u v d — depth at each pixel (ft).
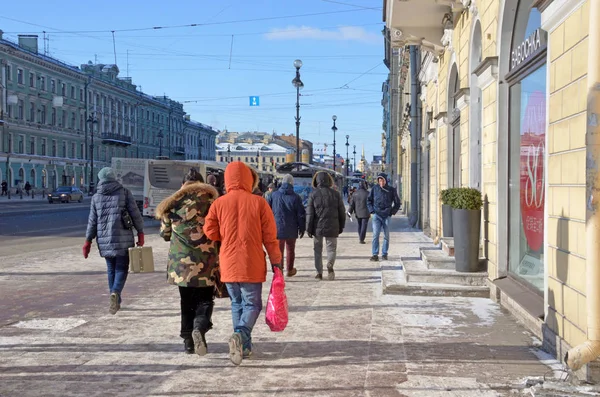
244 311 17.70
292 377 16.28
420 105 75.15
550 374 16.20
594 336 14.51
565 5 16.38
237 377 16.35
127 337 20.77
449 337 20.39
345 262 42.01
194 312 18.67
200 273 18.06
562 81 17.15
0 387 15.58
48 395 14.98
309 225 33.68
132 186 103.55
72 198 184.75
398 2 40.63
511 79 24.97
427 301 26.86
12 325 22.58
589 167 14.49
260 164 457.68
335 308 25.52
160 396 14.89
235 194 17.88
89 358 18.22
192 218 18.37
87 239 24.85
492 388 15.19
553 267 18.03
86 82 259.80
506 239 26.14
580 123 15.79
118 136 282.36
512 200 25.49
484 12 29.35
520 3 24.36
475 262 29.19
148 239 65.41
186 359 18.11
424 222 67.05
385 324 22.41
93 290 30.42
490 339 20.07
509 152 25.90
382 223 42.14
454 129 42.73
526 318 21.56
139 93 311.68
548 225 18.52
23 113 218.59
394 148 152.76
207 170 97.66
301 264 41.11
